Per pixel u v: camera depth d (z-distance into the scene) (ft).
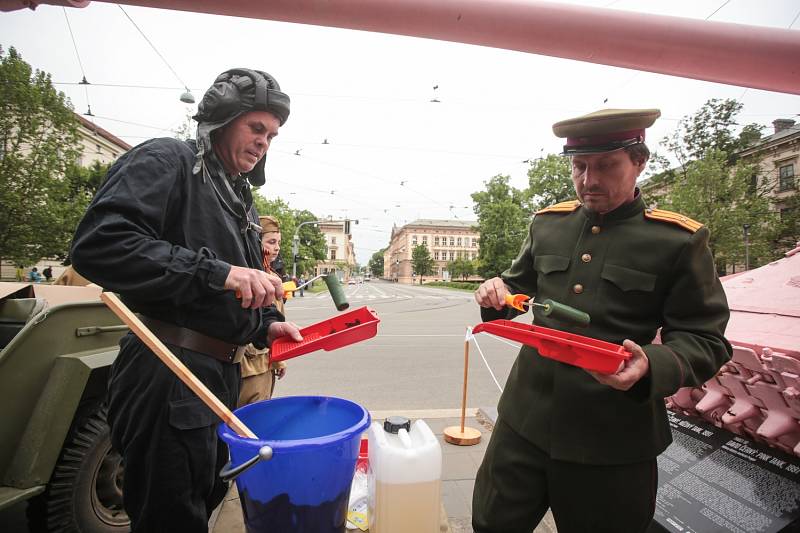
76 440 6.56
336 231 300.40
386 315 50.65
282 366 10.22
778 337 5.50
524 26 4.23
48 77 45.60
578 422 4.44
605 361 3.49
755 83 4.32
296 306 62.44
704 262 4.32
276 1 4.29
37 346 6.00
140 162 4.14
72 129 47.62
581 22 4.15
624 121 4.24
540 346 3.96
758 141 80.89
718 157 69.41
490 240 124.26
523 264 5.84
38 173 45.42
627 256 4.56
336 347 4.49
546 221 5.62
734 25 3.98
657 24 4.07
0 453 5.78
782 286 6.69
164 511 4.08
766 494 5.30
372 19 4.41
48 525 6.35
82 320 6.57
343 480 3.84
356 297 96.22
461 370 20.67
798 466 5.35
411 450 5.02
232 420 3.58
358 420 4.34
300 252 136.05
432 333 33.55
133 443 4.09
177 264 3.80
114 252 3.71
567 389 4.54
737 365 5.93
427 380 18.71
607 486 4.36
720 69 4.18
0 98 43.21
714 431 6.60
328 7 4.34
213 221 4.54
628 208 4.78
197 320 4.34
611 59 4.37
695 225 4.42
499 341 29.48
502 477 4.91
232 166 5.06
